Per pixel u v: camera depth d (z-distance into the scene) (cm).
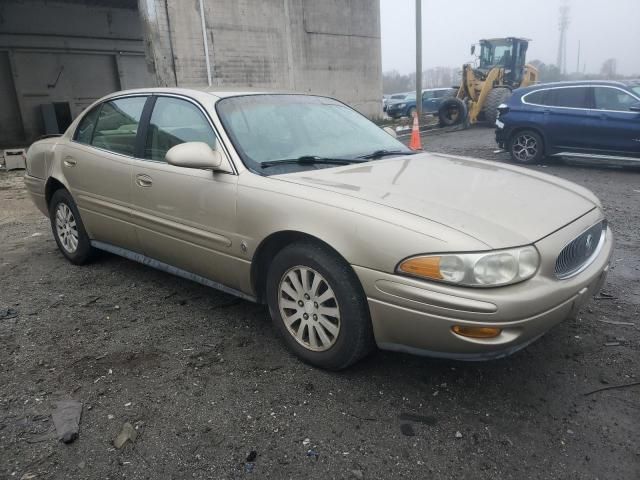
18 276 453
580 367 295
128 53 2306
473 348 238
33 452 234
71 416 257
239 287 329
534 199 290
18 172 1105
